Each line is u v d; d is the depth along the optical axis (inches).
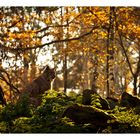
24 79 1407.5
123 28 1261.1
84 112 517.0
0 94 802.8
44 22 1203.2
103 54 1301.7
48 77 823.1
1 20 1116.5
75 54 1835.6
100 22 1230.3
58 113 559.2
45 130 487.5
